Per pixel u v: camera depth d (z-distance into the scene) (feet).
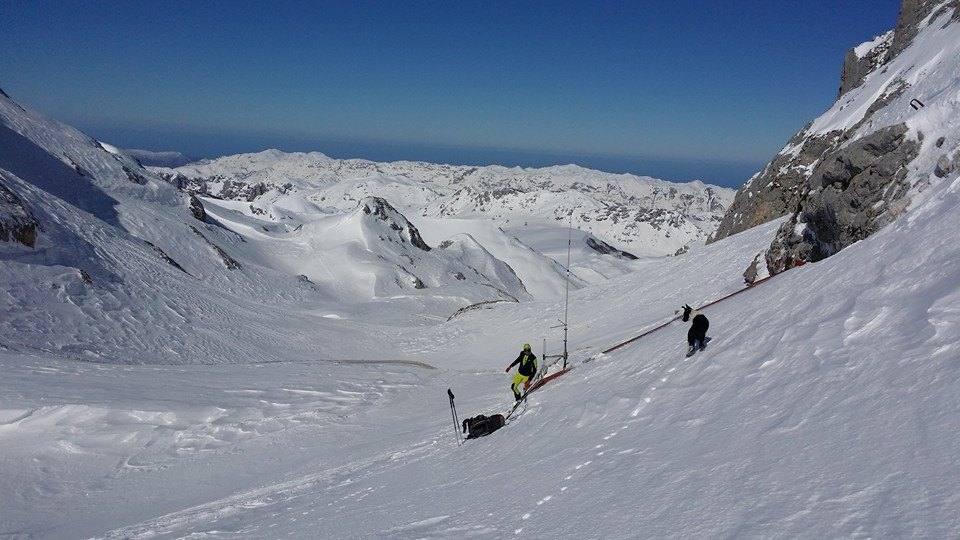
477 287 346.95
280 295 245.65
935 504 10.78
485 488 24.36
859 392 17.71
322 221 384.47
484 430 38.40
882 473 12.76
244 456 57.16
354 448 54.29
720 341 32.65
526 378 45.37
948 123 49.32
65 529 42.73
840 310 25.95
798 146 143.43
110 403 65.82
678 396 26.81
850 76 179.63
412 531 20.47
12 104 268.41
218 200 594.65
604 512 16.47
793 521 12.20
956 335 17.76
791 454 15.71
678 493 15.98
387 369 94.02
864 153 55.36
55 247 153.58
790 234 68.59
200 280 213.46
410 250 371.35
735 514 13.46
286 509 32.65
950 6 125.80
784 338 26.25
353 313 225.35
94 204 238.27
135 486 51.49
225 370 92.53
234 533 28.86
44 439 58.80
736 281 86.99
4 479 51.78
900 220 34.58
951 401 14.44
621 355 45.68
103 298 139.95
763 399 21.17
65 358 106.93
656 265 143.43
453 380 84.43
